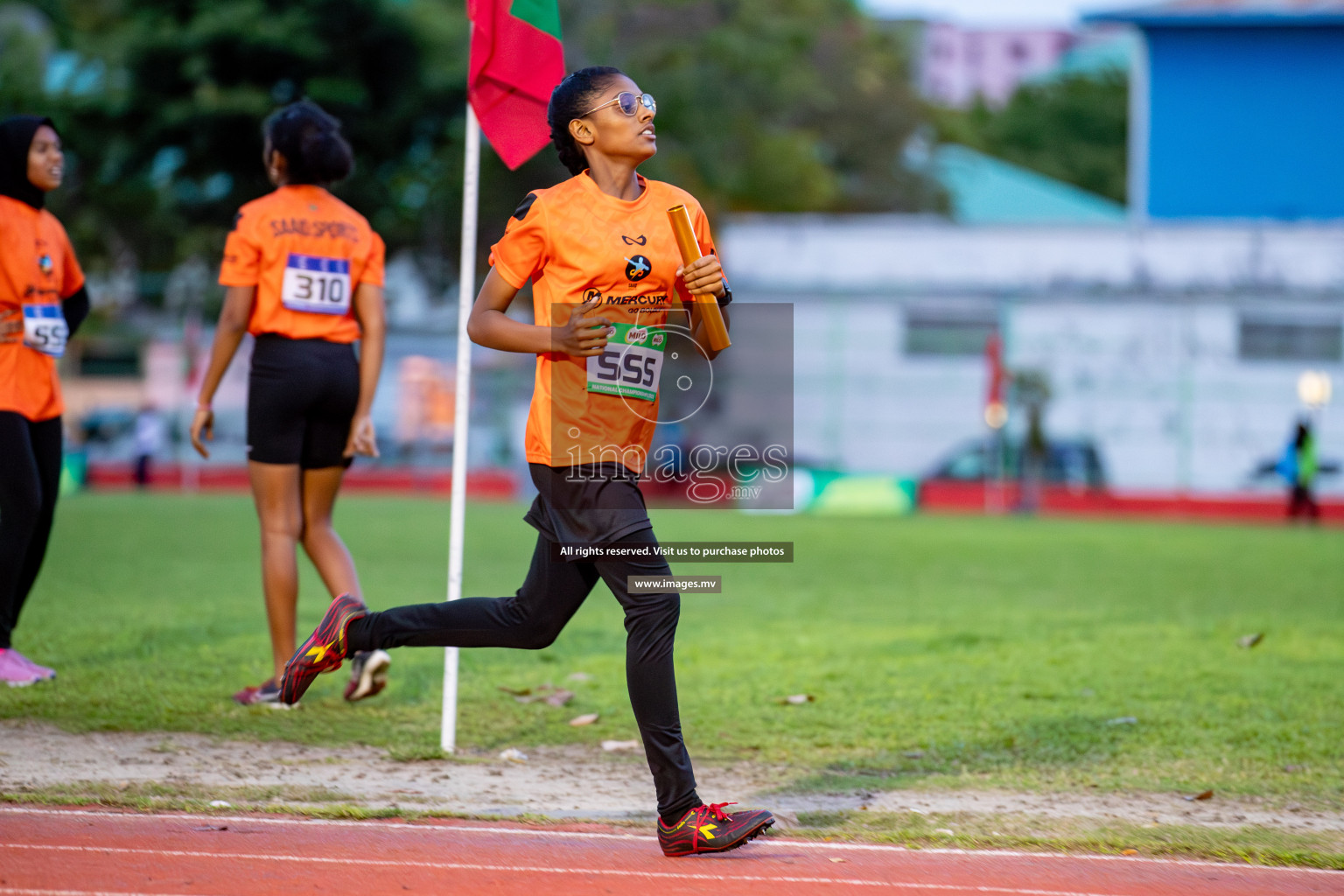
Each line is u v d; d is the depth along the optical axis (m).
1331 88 114.31
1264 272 91.69
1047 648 26.31
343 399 20.12
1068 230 93.69
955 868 12.58
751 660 24.78
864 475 92.56
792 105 144.88
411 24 96.31
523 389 88.56
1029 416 79.94
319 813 14.17
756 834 12.93
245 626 26.75
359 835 13.43
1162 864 12.81
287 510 20.03
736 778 16.58
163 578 35.44
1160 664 24.45
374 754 17.42
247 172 97.56
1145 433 89.38
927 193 163.00
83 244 106.88
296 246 19.64
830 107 158.38
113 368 91.50
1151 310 89.31
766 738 18.62
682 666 24.11
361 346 20.50
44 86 99.38
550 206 13.16
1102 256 93.31
